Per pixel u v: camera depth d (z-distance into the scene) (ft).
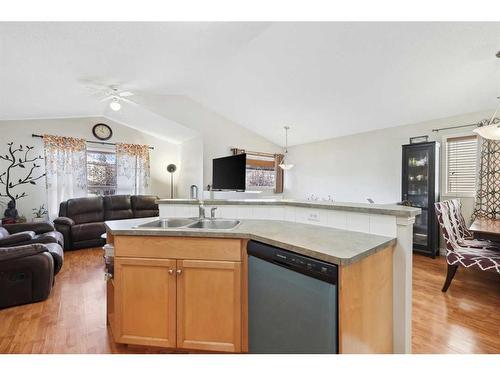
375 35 8.52
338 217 5.69
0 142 14.37
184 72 11.56
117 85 11.61
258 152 20.39
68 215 14.84
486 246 9.38
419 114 13.34
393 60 9.61
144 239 5.38
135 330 5.43
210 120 17.52
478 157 12.07
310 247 4.03
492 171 11.58
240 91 14.49
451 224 9.48
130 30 6.92
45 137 15.14
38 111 13.75
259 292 4.71
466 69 9.50
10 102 11.43
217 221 6.93
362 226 5.24
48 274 8.16
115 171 17.80
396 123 14.78
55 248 9.71
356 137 17.19
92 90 11.78
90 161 16.96
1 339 6.05
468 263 8.14
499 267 7.64
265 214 7.18
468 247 9.35
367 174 16.56
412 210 4.69
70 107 14.11
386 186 15.56
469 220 12.42
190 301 5.23
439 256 13.05
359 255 3.69
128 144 18.11
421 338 6.06
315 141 19.89
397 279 4.70
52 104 12.93
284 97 14.12
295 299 4.04
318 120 16.20
